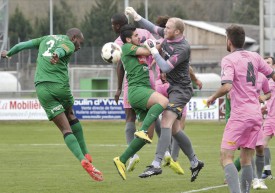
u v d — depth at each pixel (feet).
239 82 51.16
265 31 191.31
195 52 331.16
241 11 468.75
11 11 461.78
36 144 117.29
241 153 52.95
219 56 323.57
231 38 52.19
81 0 472.03
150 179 71.10
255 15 464.65
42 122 173.06
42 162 87.71
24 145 115.24
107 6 395.96
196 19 472.85
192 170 65.82
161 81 67.36
